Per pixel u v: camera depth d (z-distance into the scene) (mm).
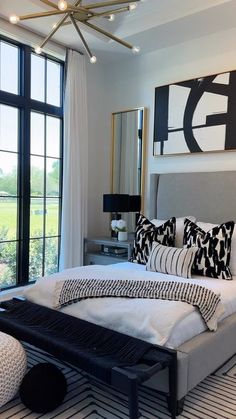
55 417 1962
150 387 2074
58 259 4551
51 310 2457
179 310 2162
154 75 4457
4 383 1880
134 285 2555
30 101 4168
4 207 4020
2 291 3928
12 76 4035
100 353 1900
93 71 4797
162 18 3713
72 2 3498
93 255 4496
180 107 4176
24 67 4090
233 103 3773
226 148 3836
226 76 3814
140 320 2127
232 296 2688
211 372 2285
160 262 3203
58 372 2066
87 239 4551
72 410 2025
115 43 4207
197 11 3484
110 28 4059
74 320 2283
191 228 3418
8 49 3982
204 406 2084
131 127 4695
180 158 4250
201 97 4008
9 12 3512
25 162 4133
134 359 1826
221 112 3861
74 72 4379
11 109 4051
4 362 1910
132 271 3166
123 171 4789
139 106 4621
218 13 3504
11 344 2035
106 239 4500
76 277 2857
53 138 4512
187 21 3664
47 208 4453
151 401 2137
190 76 4145
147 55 4508
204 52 4023
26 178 4152
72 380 2346
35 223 4316
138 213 4594
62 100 4551
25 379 2014
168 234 3545
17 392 2111
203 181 3912
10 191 4074
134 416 1635
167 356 1870
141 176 4578
